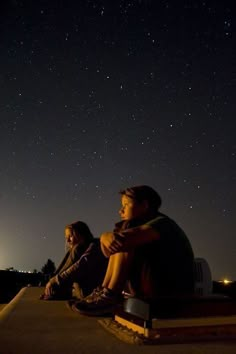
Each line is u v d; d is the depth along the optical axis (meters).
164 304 1.45
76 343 1.43
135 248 1.84
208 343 1.40
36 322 1.93
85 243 3.06
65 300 2.98
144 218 2.00
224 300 1.51
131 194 2.05
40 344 1.42
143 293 1.83
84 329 1.72
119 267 1.82
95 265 2.80
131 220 1.98
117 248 1.76
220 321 1.48
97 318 2.05
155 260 1.81
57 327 1.78
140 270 1.83
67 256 3.15
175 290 1.80
